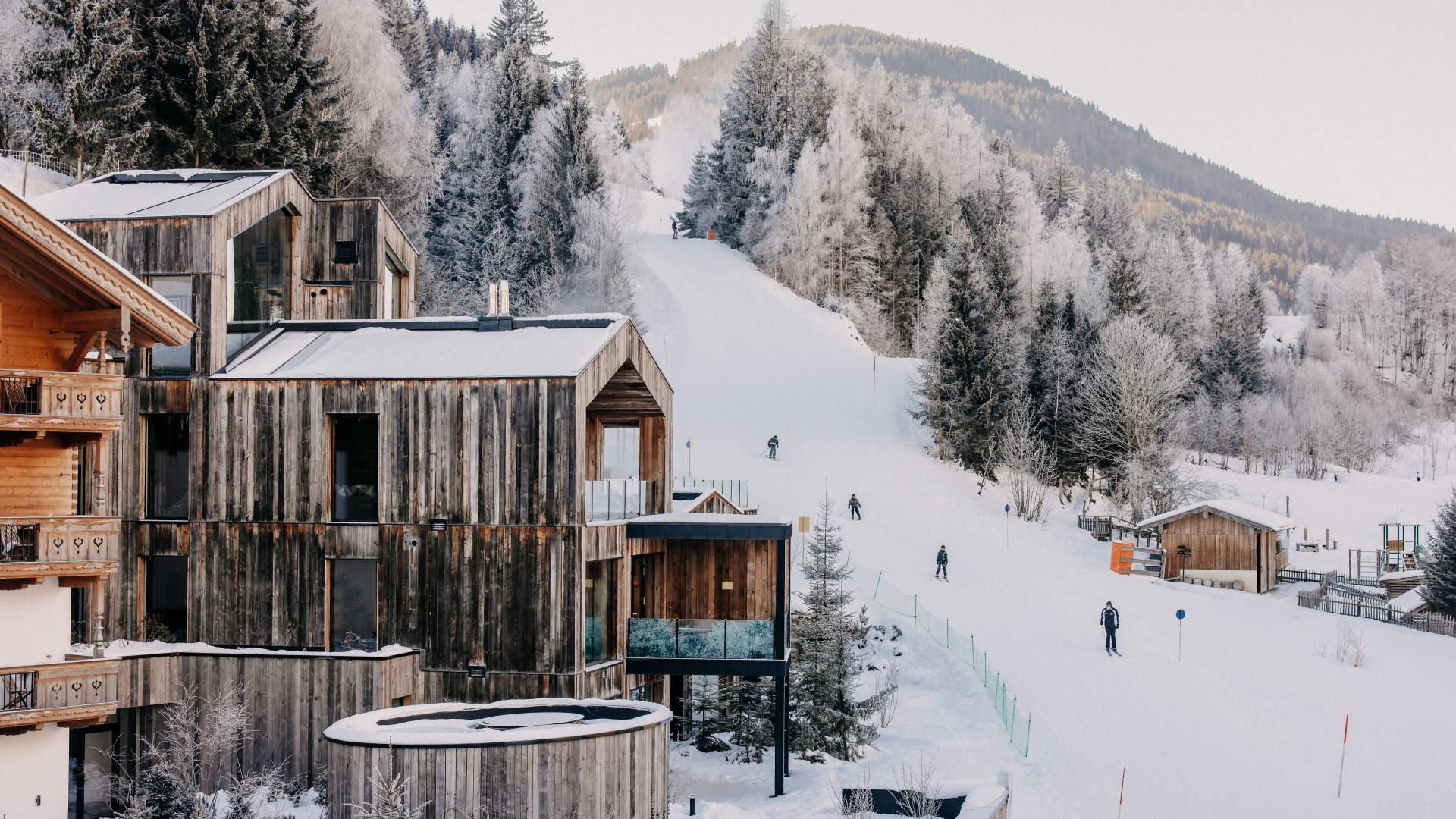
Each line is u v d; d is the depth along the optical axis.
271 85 59.34
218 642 26.17
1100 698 33.44
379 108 73.69
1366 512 84.75
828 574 30.72
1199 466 93.62
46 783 19.03
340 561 26.23
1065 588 48.94
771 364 80.69
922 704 34.72
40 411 17.94
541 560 25.05
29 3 53.94
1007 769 27.41
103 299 19.06
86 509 26.45
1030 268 109.00
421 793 19.30
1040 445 73.19
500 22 115.50
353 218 32.31
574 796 19.72
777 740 26.72
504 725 22.03
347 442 26.42
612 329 27.66
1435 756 28.50
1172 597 49.38
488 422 25.41
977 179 127.56
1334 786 26.20
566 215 84.25
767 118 119.44
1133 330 75.88
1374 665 38.50
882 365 82.19
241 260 28.78
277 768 23.88
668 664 27.52
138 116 52.69
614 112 128.88
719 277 97.44
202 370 26.52
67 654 19.44
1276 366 126.00
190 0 54.19
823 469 64.62
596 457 31.50
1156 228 177.25
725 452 65.56
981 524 61.00
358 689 24.58
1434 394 150.75
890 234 112.44
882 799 23.84
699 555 28.73
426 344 28.08
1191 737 29.95
